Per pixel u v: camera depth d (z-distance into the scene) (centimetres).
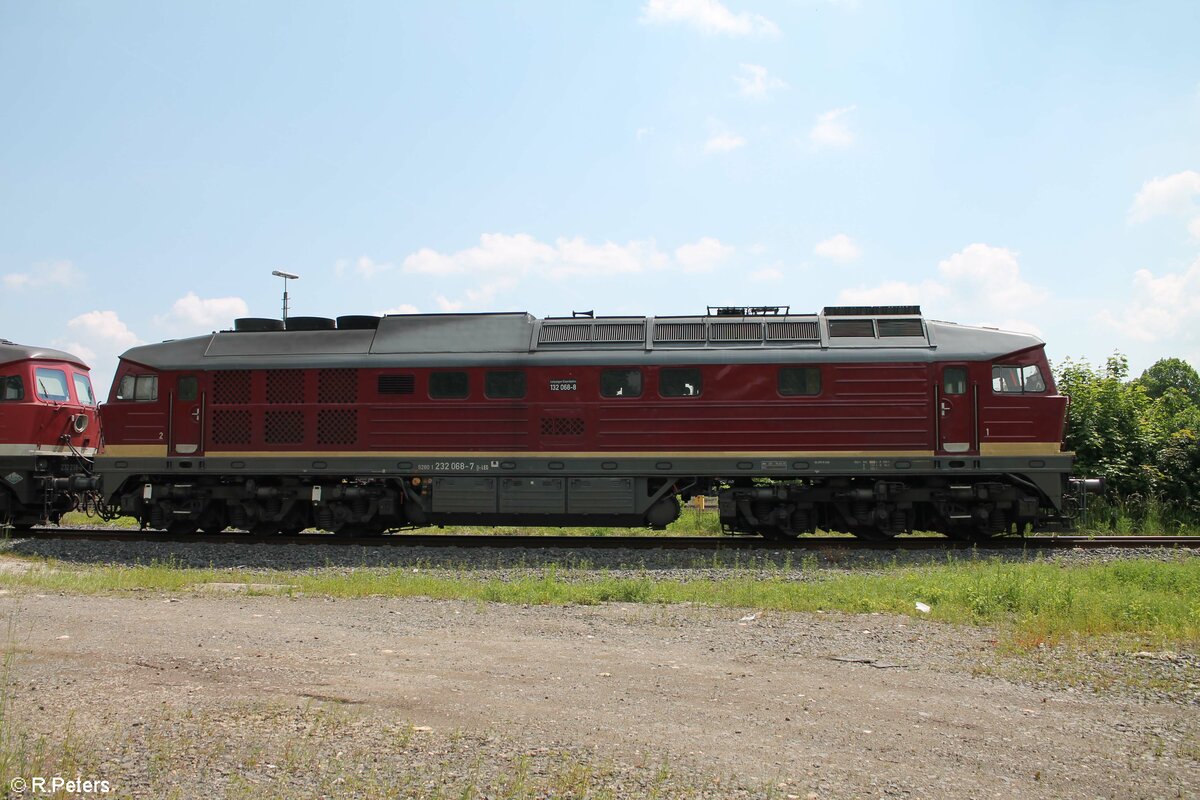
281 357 1895
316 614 1109
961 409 1766
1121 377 2572
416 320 1912
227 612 1116
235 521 1964
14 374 2034
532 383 1825
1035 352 1792
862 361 1767
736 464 1780
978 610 1117
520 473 1817
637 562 1633
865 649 925
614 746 621
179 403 1920
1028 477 1762
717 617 1108
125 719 662
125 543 1809
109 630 983
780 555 1652
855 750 623
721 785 555
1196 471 2381
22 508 2050
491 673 813
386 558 1667
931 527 1880
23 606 1138
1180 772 592
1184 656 884
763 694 755
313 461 1870
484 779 559
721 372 1789
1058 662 869
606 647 933
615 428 1805
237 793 534
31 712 677
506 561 1644
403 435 1850
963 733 662
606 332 1853
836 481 1816
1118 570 1370
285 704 704
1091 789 564
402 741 622
